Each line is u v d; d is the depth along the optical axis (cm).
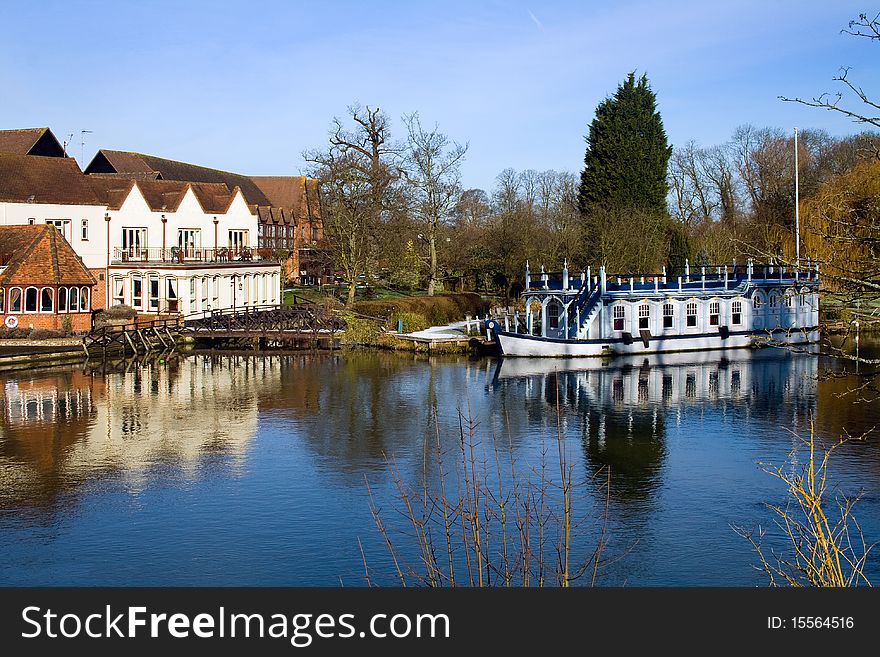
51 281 5119
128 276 6006
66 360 4738
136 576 1714
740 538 1908
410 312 6144
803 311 5497
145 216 6266
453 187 7200
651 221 7169
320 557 1811
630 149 7894
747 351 5134
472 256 7550
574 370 4434
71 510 2125
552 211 9125
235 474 2439
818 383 3956
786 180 7088
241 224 6962
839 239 1281
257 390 3844
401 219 7144
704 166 8838
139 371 4459
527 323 5203
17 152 6588
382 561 1783
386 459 2595
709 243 7300
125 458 2612
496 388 3894
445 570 1727
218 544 1891
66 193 5994
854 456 2550
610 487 2278
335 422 3136
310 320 5769
